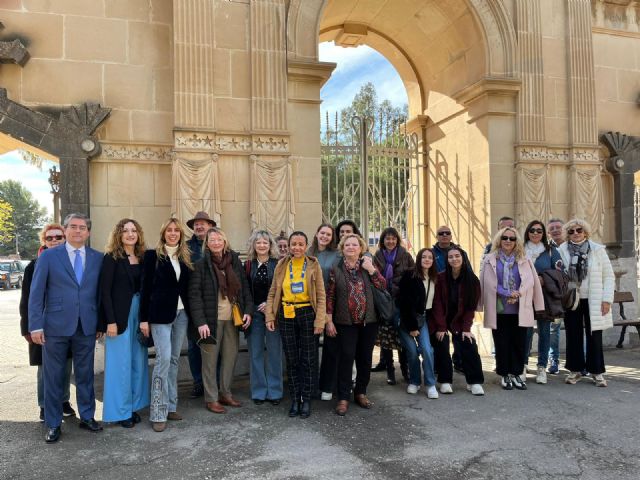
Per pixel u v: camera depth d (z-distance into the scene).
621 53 9.41
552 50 8.60
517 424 4.73
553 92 8.57
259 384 5.48
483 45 8.23
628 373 6.66
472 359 5.77
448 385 5.77
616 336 8.55
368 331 5.29
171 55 7.13
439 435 4.46
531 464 3.83
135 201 6.94
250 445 4.26
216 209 6.83
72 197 6.55
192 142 6.78
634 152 9.05
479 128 8.42
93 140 6.63
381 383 6.29
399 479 3.58
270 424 4.79
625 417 4.89
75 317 4.50
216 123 6.97
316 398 5.66
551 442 4.27
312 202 7.33
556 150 8.50
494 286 5.93
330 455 4.03
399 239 6.04
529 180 8.25
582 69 8.65
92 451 4.16
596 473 3.67
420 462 3.88
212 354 5.16
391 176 9.57
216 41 7.02
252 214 6.95
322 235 5.59
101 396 5.74
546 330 6.16
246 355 6.63
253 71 7.08
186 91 6.78
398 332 5.93
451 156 9.33
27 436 4.53
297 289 5.09
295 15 7.30
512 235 5.93
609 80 9.27
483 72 8.28
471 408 5.24
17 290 29.55
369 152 9.17
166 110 7.09
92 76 6.84
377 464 3.85
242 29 7.15
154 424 4.62
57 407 4.43
